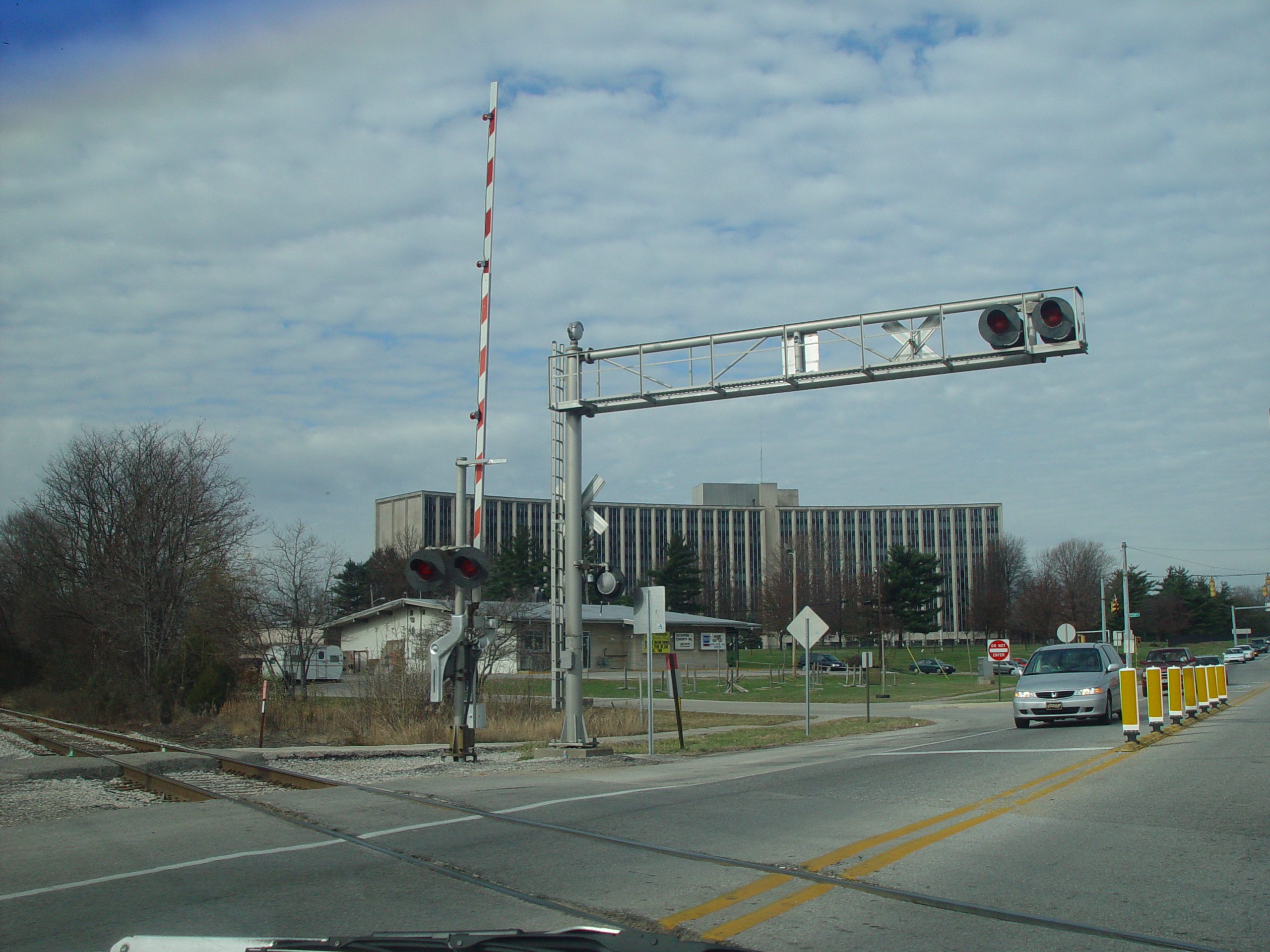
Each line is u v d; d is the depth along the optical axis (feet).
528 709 88.69
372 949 14.37
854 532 455.22
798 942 17.65
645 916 19.39
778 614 256.32
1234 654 306.55
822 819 30.48
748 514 438.40
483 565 52.95
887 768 44.60
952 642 450.71
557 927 18.66
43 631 133.90
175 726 89.45
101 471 127.13
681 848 25.88
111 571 112.06
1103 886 21.53
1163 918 19.04
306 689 113.80
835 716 105.19
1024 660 238.89
